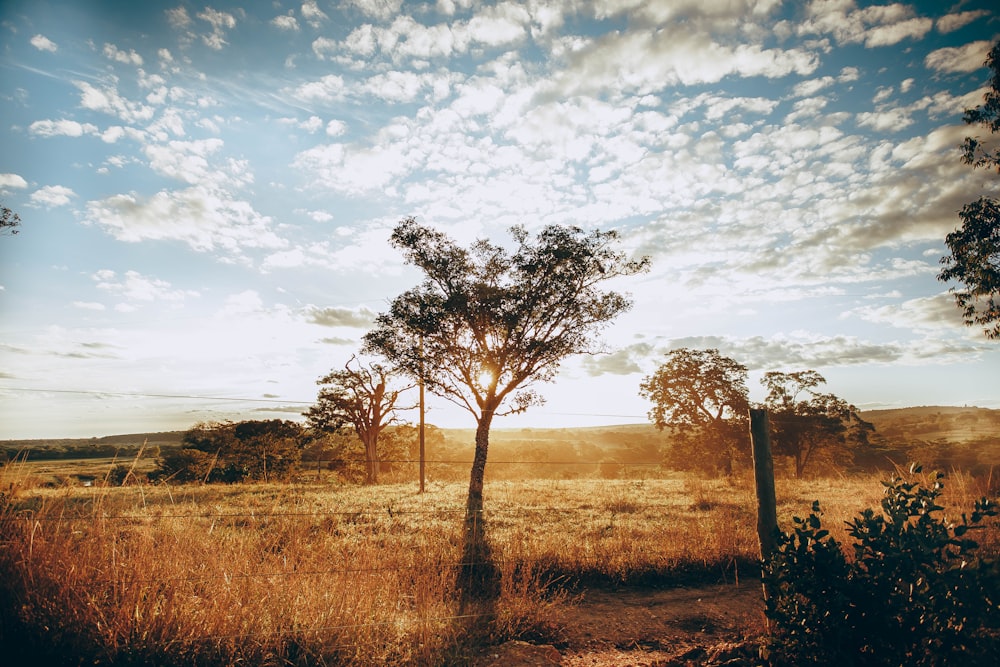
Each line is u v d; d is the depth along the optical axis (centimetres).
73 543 477
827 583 404
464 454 5597
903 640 373
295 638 444
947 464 2877
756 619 608
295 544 613
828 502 1534
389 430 4319
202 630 425
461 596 634
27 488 515
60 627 404
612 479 3125
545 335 2130
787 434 4734
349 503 1588
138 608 423
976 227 1788
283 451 2822
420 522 1248
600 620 633
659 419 4816
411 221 2102
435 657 464
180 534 577
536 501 1773
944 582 372
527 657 499
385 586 564
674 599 713
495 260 2145
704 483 2500
